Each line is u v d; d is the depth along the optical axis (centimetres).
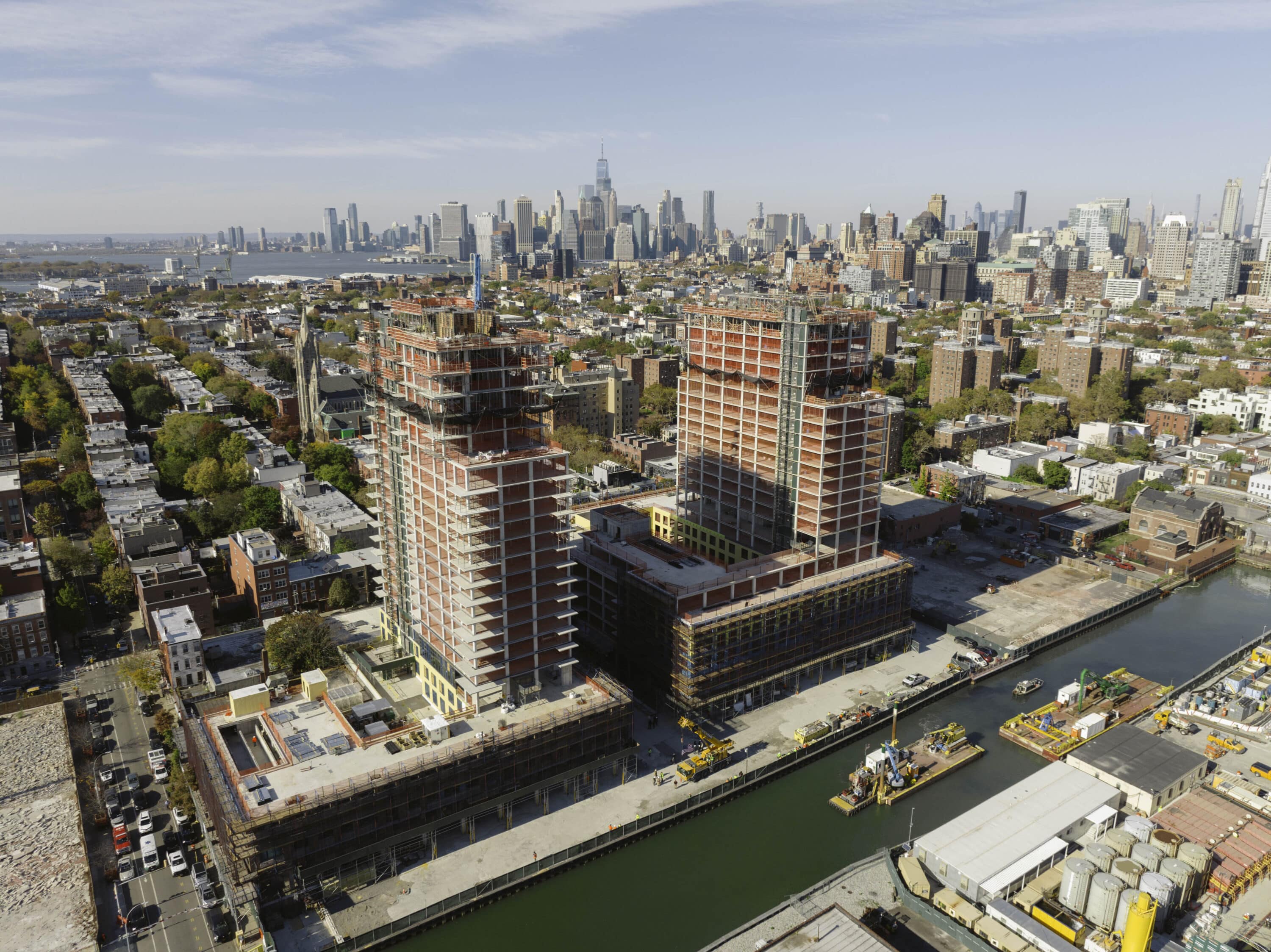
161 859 15550
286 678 19062
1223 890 14688
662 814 16738
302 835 14150
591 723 17138
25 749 18312
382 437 19062
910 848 16025
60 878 14912
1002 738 19988
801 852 16375
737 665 19962
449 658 17362
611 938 14338
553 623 17850
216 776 14725
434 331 16950
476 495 16175
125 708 19975
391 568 19825
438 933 14388
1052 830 15812
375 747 15850
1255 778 18150
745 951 13650
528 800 17050
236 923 13888
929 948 13912
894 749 18212
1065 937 13938
